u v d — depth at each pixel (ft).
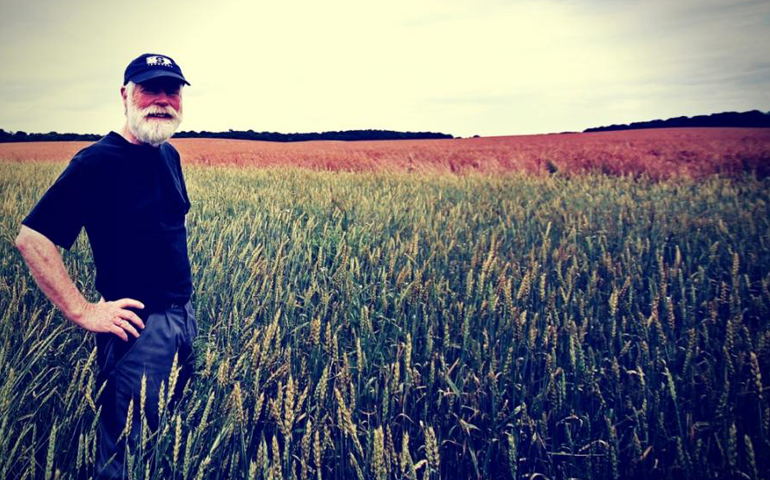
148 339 5.62
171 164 6.23
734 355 6.04
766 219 15.03
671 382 4.95
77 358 6.59
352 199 18.38
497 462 5.62
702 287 9.09
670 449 5.54
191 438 4.06
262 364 5.44
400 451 5.82
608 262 10.03
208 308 8.25
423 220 13.85
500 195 22.24
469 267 10.31
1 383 4.97
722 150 42.24
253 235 11.39
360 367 5.60
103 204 5.29
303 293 9.04
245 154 62.59
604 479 4.93
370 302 8.47
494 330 7.04
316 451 4.15
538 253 11.12
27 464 4.69
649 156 41.86
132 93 5.41
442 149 64.59
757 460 4.81
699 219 15.60
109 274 5.60
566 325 6.87
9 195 16.85
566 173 36.76
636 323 7.41
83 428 5.03
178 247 6.04
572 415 5.70
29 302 8.12
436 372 6.66
